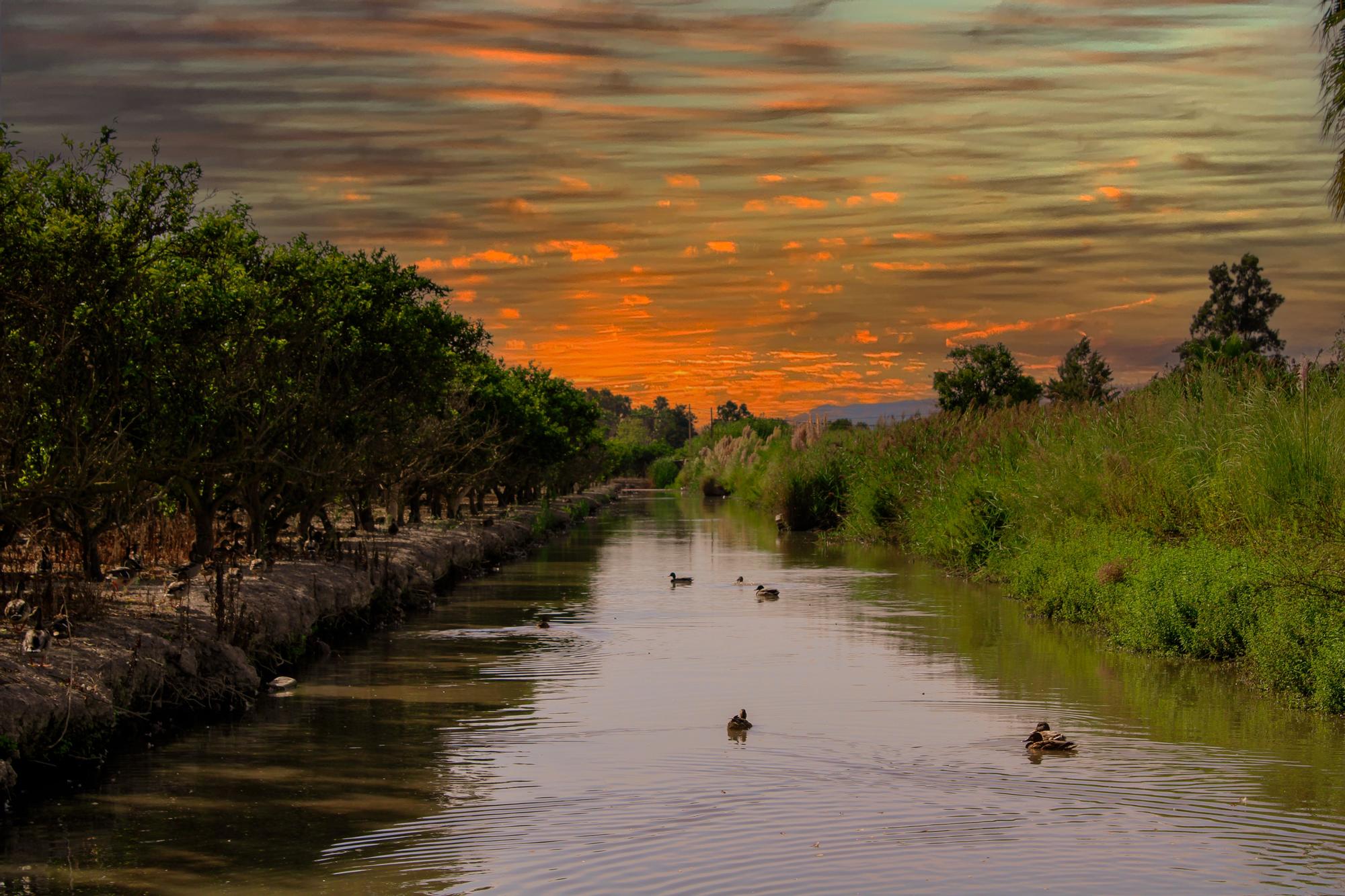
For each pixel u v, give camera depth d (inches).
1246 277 2596.0
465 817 442.6
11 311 563.8
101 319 591.2
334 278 950.4
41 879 381.1
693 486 4301.2
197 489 818.2
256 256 861.2
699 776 497.0
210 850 407.2
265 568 837.8
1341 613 629.3
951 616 964.6
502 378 1855.3
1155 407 1086.4
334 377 932.0
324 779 493.7
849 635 870.4
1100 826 430.0
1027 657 773.9
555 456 2066.9
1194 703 633.0
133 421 641.6
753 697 652.1
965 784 483.5
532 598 1101.7
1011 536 1201.4
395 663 760.3
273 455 815.1
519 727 583.5
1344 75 754.8
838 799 464.4
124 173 627.5
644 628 905.5
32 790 473.1
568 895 368.2
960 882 377.1
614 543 1817.2
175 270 668.7
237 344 725.9
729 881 378.0
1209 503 889.5
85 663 536.1
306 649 770.2
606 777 496.4
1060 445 1172.5
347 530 1240.8
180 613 652.1
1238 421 925.2
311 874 385.7
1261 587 695.1
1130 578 852.6
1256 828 427.8
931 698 648.4
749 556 1551.4
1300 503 772.6
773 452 3011.8
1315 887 372.8
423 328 1019.3
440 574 1188.5
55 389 585.6
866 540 1745.8
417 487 1421.0
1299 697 626.8
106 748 521.3
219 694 616.7
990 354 2218.3
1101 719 596.1
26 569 759.1
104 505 723.4
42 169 604.4
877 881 377.1
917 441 1699.1
